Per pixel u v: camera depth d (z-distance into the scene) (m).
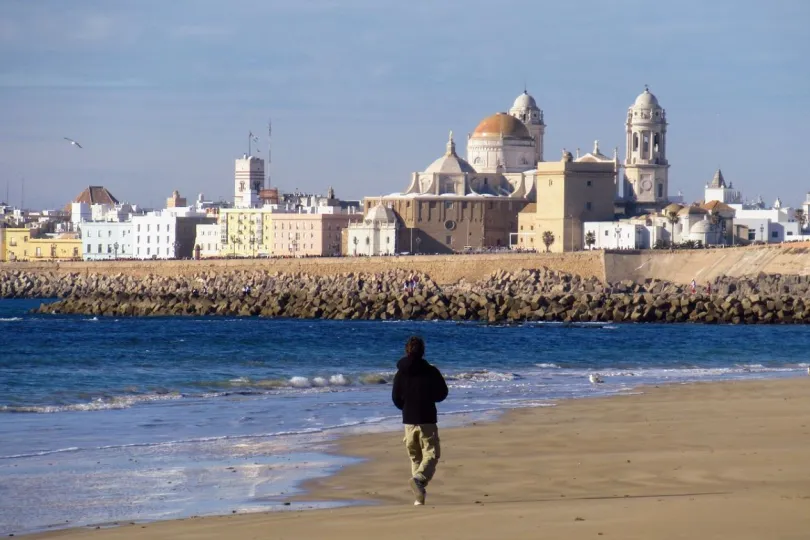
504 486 115.00
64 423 166.62
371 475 123.38
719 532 88.31
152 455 136.88
